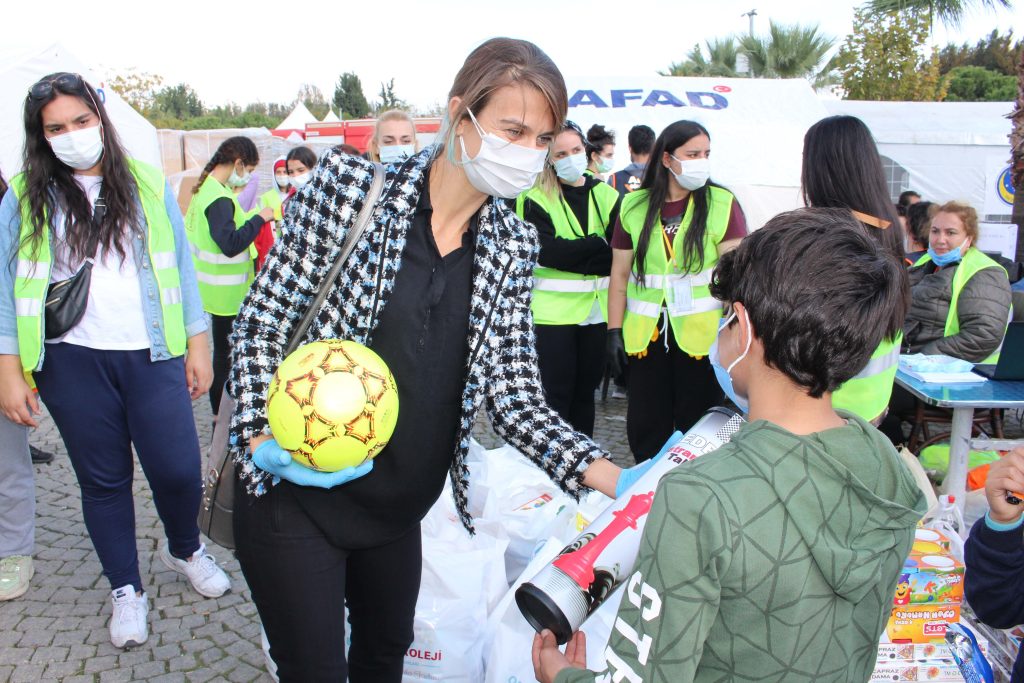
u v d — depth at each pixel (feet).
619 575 4.28
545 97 4.57
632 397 11.64
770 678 3.24
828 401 3.47
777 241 3.38
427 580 7.07
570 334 12.55
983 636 7.45
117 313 8.00
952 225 12.75
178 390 8.63
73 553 10.96
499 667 6.67
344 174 4.86
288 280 4.90
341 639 5.20
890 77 59.47
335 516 4.99
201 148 53.16
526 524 8.50
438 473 5.33
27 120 7.54
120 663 8.46
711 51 78.54
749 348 3.47
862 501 3.21
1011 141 11.91
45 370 8.05
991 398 9.20
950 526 7.45
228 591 9.93
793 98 34.40
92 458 8.38
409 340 4.96
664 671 3.09
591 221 12.85
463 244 5.17
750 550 3.04
